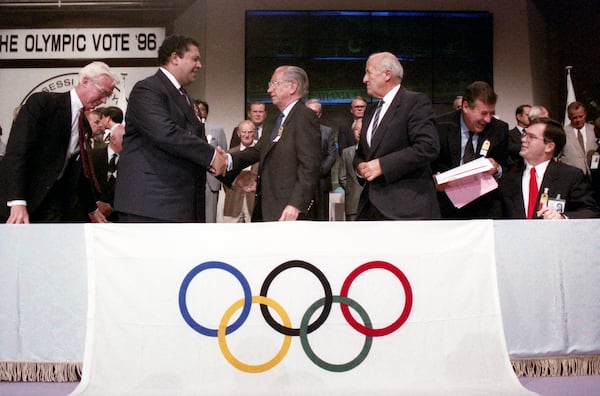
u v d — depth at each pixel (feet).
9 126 27.81
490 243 10.33
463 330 10.09
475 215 13.71
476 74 28.07
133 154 11.73
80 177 12.71
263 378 9.82
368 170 11.62
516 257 10.51
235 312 9.91
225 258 9.98
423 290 10.11
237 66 27.84
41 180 11.91
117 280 9.97
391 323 10.02
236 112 27.78
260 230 10.03
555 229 10.64
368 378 9.89
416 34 27.91
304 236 10.05
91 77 12.11
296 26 27.73
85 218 12.98
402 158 11.55
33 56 27.81
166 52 12.05
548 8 28.27
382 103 12.42
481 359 10.06
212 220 20.27
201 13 27.71
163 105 11.62
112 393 9.64
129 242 10.02
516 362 10.38
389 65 12.22
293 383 9.82
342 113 27.78
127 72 27.81
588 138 22.15
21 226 10.32
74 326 10.21
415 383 9.91
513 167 14.92
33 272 10.28
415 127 11.84
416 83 27.94
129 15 27.71
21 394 9.53
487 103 13.24
